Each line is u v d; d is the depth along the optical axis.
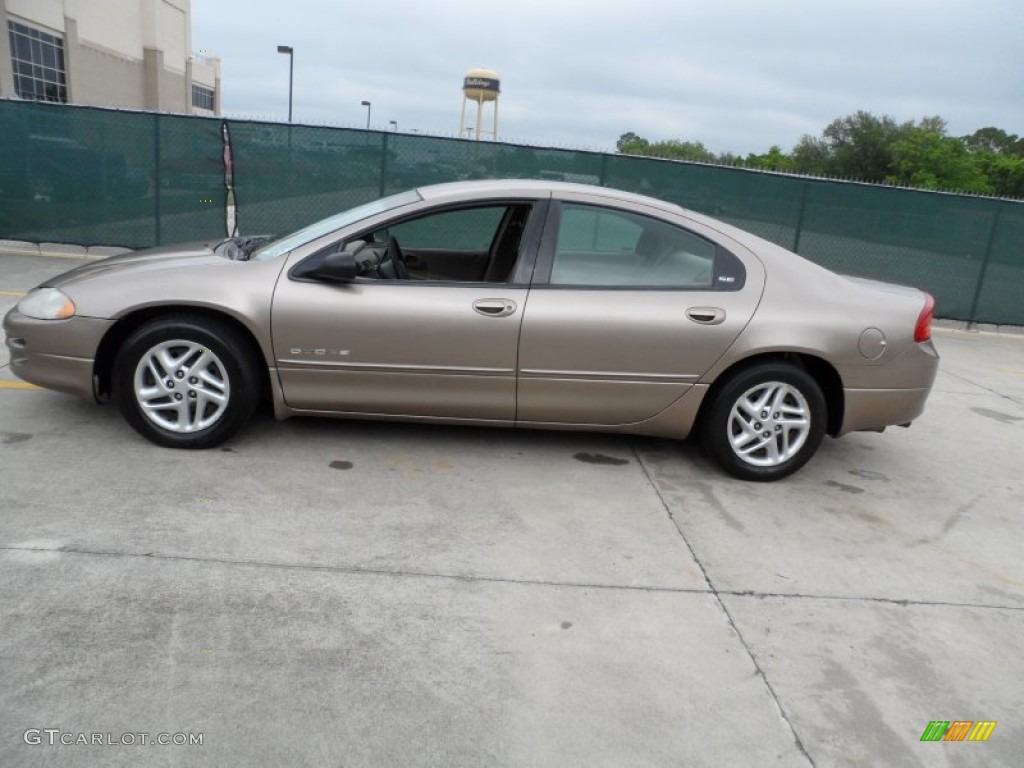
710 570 3.39
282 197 10.13
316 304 3.96
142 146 9.91
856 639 2.97
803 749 2.38
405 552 3.31
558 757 2.26
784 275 4.26
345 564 3.18
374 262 4.36
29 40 23.05
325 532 3.42
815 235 10.23
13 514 3.31
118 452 4.04
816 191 10.09
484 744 2.29
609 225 4.21
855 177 45.50
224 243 4.79
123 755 2.12
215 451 4.16
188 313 3.99
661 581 3.26
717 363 4.16
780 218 10.17
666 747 2.34
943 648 2.96
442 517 3.66
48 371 4.03
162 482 3.74
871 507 4.23
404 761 2.20
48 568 2.94
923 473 4.84
